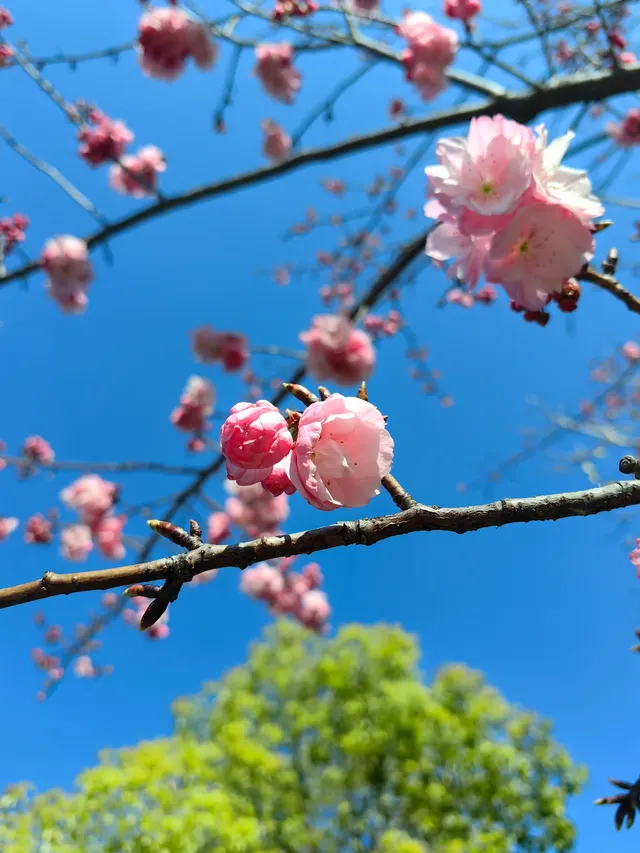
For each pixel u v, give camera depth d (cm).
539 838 784
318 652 964
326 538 119
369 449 130
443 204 147
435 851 766
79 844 573
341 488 130
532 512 118
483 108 411
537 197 142
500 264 149
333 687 911
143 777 630
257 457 130
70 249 418
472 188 144
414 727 852
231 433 131
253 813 738
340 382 375
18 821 592
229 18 425
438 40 411
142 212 417
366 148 427
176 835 586
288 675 934
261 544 118
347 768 872
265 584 661
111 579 115
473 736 846
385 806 850
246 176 418
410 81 427
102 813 594
